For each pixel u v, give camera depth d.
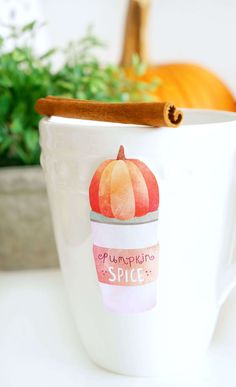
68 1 0.83
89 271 0.25
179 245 0.24
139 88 0.57
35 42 0.71
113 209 0.23
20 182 0.42
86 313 0.27
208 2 0.82
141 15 0.69
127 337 0.26
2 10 0.67
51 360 0.28
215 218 0.24
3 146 0.48
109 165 0.23
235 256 0.29
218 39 0.84
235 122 0.24
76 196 0.24
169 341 0.26
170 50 0.85
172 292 0.25
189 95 0.72
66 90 0.49
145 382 0.26
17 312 0.33
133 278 0.24
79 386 0.26
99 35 0.85
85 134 0.23
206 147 0.23
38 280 0.38
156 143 0.23
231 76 0.86
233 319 0.31
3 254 0.45
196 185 0.23
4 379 0.27
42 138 0.26
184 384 0.26
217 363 0.27
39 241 0.44
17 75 0.47
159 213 0.23
